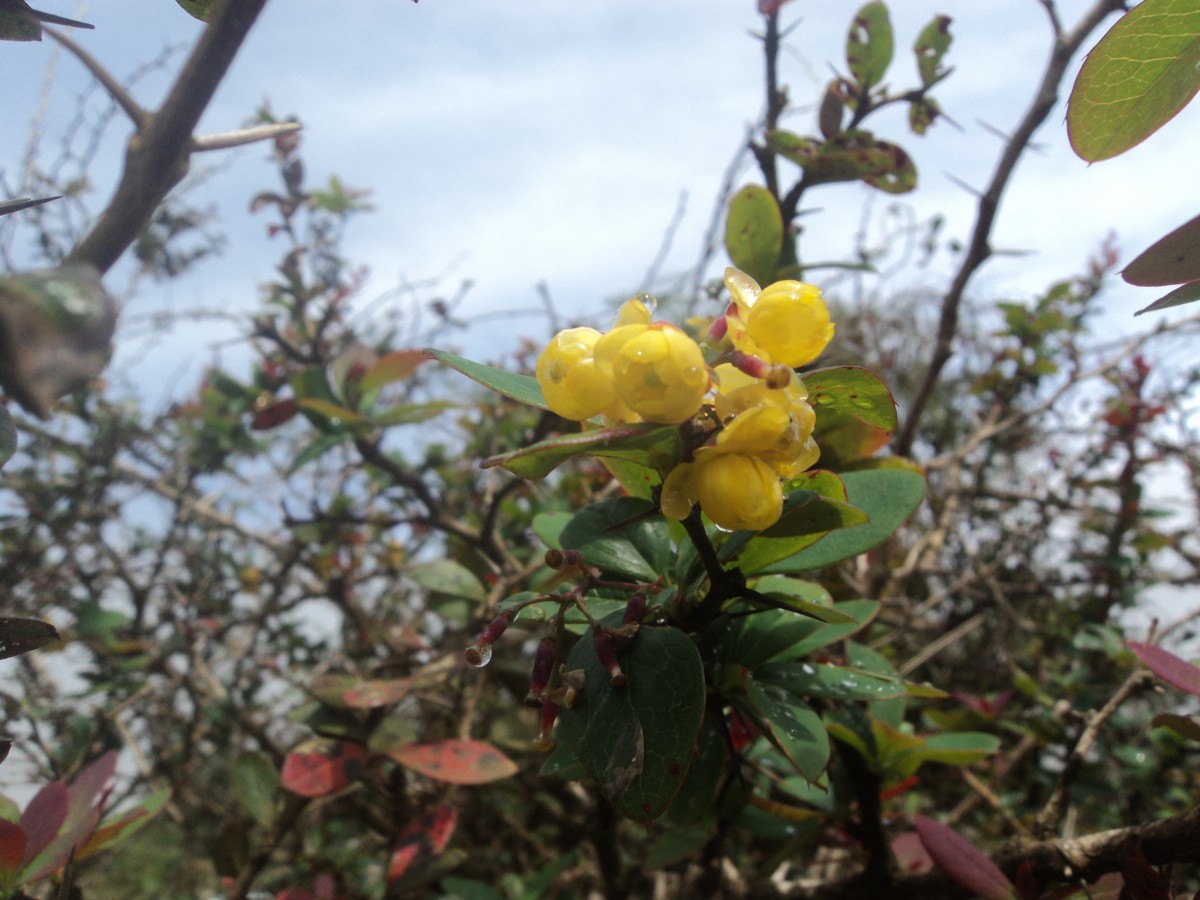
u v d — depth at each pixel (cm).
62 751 41
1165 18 13
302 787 27
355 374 34
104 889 51
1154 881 16
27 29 12
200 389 52
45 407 9
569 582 19
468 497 48
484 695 40
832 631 18
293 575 54
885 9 27
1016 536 46
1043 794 40
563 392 13
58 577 44
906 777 25
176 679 43
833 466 22
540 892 32
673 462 13
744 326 14
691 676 14
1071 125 14
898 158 27
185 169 12
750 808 25
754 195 25
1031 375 44
